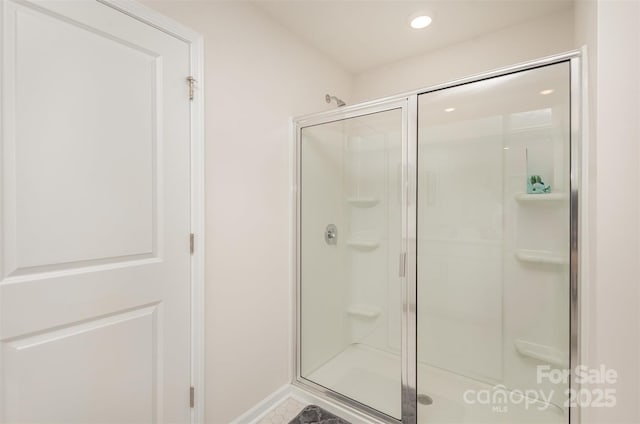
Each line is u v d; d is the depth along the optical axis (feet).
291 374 6.13
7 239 2.79
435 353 5.72
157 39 3.86
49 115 3.01
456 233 5.60
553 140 4.41
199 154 4.34
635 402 3.09
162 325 3.98
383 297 6.10
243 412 5.11
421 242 5.41
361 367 6.31
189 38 4.24
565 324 4.61
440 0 5.32
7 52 2.77
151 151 3.84
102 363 3.44
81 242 3.24
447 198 5.55
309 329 6.34
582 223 3.77
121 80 3.53
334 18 5.79
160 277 3.94
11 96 2.80
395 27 6.14
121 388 3.60
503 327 5.49
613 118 3.17
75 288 3.21
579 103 3.77
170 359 4.07
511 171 5.13
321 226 6.46
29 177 2.90
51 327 3.05
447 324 5.82
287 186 6.01
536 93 4.30
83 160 3.24
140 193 3.73
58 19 3.05
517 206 5.19
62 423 3.14
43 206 2.98
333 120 6.03
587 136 3.70
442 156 5.32
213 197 4.60
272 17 5.73
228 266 4.85
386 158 5.72
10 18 2.78
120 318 3.60
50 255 3.03
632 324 3.09
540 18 5.84
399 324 5.86
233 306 4.95
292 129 6.10
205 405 4.50
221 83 4.71
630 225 3.09
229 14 4.86
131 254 3.66
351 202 6.41
